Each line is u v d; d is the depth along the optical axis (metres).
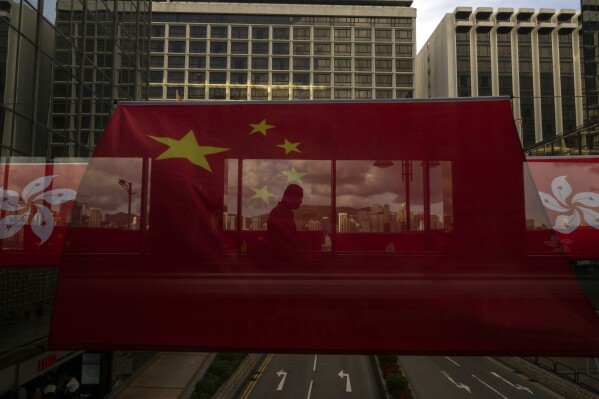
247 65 101.81
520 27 93.31
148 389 21.48
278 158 6.76
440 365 29.98
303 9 103.69
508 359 30.98
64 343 6.34
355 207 6.61
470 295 6.35
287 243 6.58
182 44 101.19
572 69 93.19
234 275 6.50
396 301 6.39
